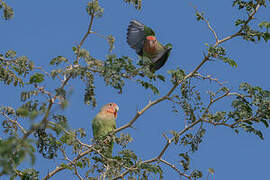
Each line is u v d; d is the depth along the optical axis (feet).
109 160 38.37
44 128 31.37
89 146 38.04
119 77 33.32
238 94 40.93
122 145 38.93
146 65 35.50
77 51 33.40
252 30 38.96
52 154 34.24
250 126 40.11
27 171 37.32
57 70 32.19
